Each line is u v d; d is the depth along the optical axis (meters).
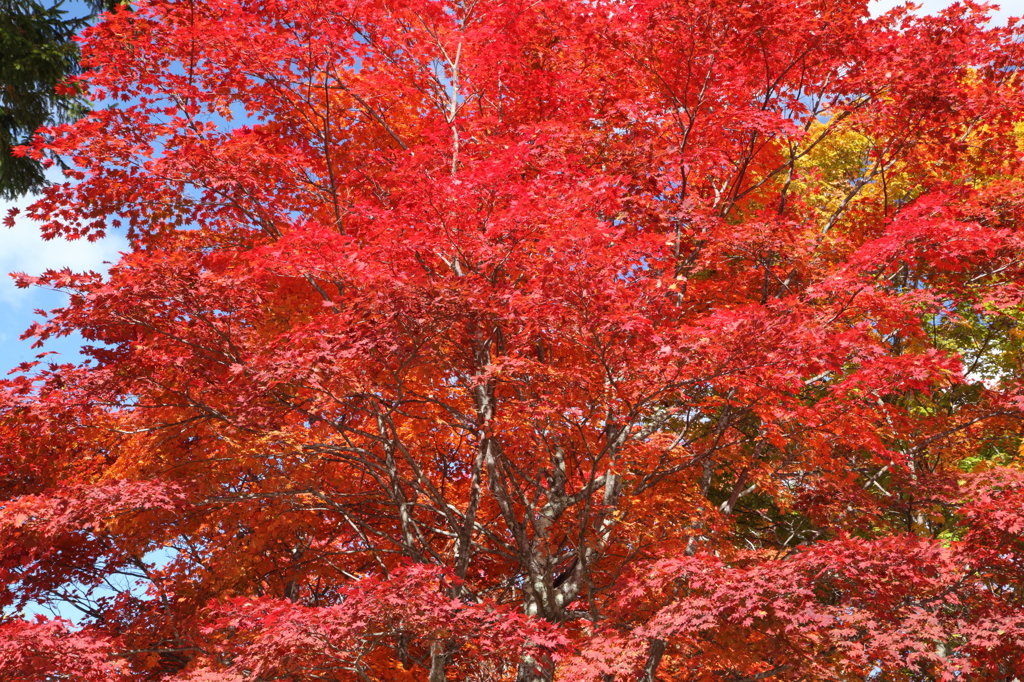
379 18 12.21
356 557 13.40
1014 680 10.33
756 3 10.61
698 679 10.73
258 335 11.70
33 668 8.65
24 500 10.20
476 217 9.59
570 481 12.02
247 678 8.89
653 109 11.32
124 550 13.13
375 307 9.33
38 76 16.86
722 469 16.14
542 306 9.10
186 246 12.80
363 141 14.10
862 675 10.23
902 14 11.57
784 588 8.77
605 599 10.70
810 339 8.73
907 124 12.30
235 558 11.51
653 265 10.07
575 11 12.53
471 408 12.19
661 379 9.30
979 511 10.21
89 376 10.50
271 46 11.58
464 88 13.51
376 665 10.70
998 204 11.41
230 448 11.62
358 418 12.09
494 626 8.24
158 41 11.94
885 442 13.33
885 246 9.44
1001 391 14.36
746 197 13.15
